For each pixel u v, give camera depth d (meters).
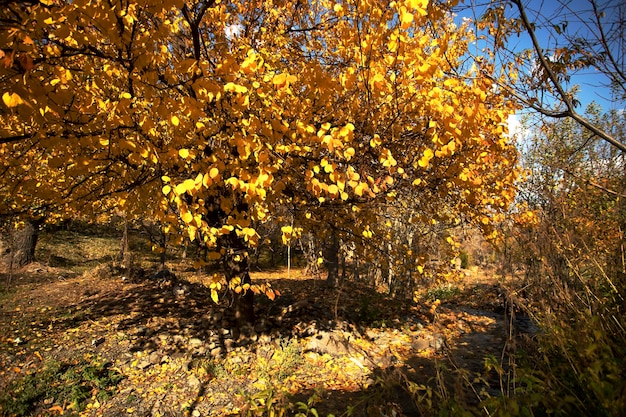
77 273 13.06
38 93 1.92
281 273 19.52
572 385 1.97
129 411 4.31
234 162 3.12
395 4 2.14
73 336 6.24
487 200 4.12
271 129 2.59
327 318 7.47
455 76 2.71
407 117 3.64
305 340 6.36
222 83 2.65
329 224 5.48
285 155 3.16
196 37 3.18
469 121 2.50
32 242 13.05
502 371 2.18
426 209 4.90
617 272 2.83
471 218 4.54
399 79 2.64
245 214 3.62
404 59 2.43
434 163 3.76
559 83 2.60
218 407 4.46
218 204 4.58
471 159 3.59
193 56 3.77
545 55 2.73
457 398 1.97
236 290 3.65
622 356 1.93
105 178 3.47
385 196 3.88
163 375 5.10
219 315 7.14
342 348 6.02
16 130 3.08
